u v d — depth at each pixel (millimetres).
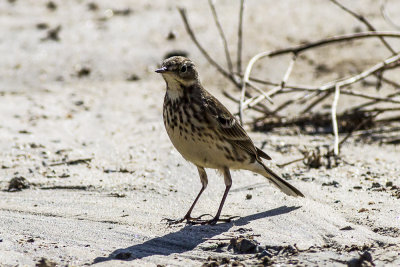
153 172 11836
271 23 22312
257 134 14477
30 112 16078
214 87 17922
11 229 9047
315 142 13688
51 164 12359
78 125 15234
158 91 18281
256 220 9164
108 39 21688
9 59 20172
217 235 8625
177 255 8023
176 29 22203
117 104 17078
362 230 8547
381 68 14180
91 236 8727
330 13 23047
